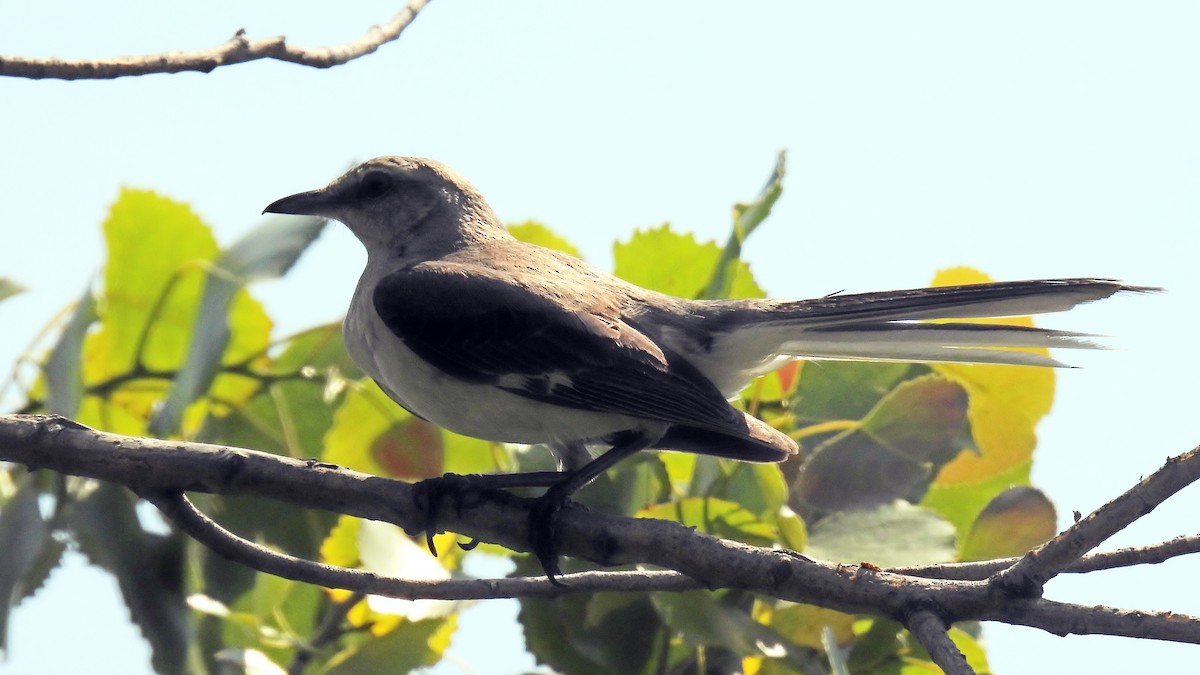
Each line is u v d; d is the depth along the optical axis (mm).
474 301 10719
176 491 9023
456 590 8938
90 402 10648
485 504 9344
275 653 9508
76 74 8477
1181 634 7668
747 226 10750
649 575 8914
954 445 10297
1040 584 7730
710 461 10180
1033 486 9867
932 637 7703
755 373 10961
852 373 10617
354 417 10906
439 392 10656
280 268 10164
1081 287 9906
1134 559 8359
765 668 9125
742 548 8430
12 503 9477
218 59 8875
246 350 10758
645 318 10852
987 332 9875
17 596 9273
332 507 9242
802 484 9953
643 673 9367
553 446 10750
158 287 10977
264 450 10492
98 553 9562
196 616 9508
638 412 10352
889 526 9562
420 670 9227
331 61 9367
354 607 9609
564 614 9469
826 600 8133
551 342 10586
